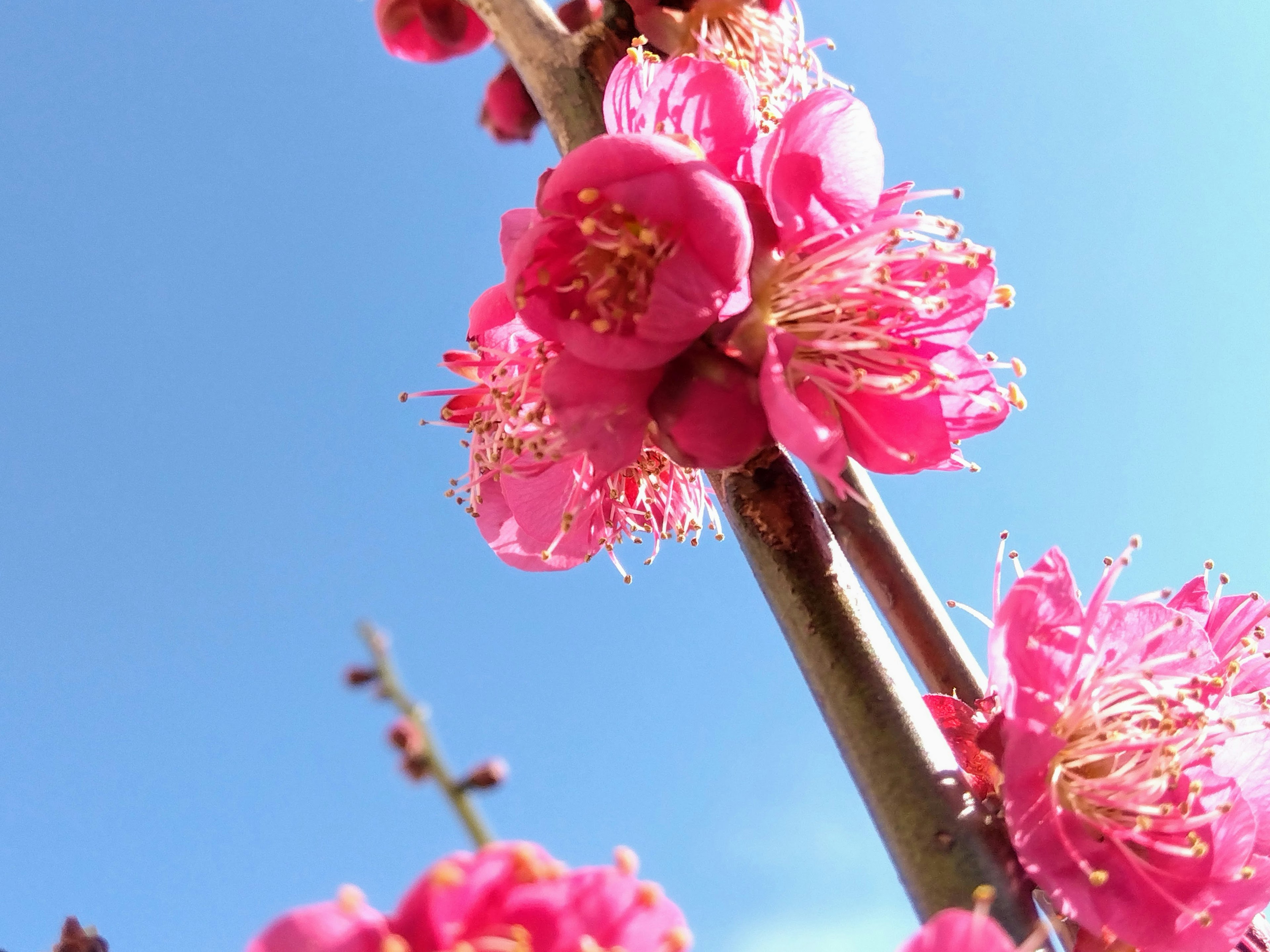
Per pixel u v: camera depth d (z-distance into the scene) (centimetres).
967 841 9
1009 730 9
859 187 9
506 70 15
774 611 9
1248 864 9
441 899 7
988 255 9
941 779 9
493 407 11
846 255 9
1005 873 9
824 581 9
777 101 13
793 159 9
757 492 9
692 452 9
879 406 10
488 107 15
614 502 11
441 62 15
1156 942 9
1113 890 9
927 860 8
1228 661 10
